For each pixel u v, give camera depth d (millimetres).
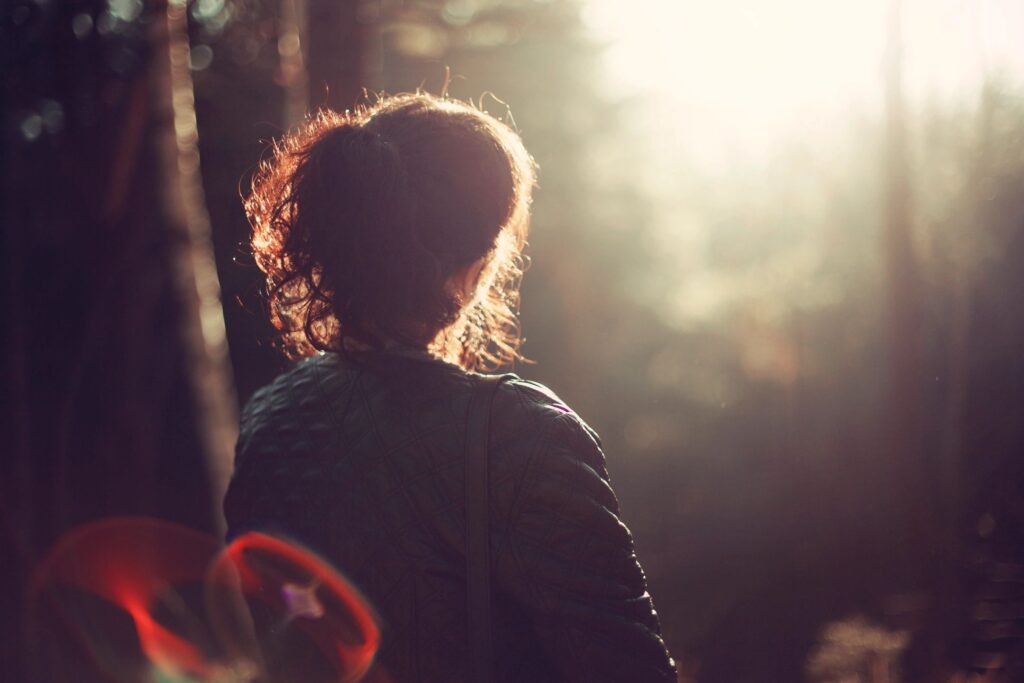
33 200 3084
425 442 934
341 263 958
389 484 938
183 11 3350
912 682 5371
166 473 3148
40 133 3176
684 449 11922
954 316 7094
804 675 6352
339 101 2875
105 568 2932
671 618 8383
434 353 1034
